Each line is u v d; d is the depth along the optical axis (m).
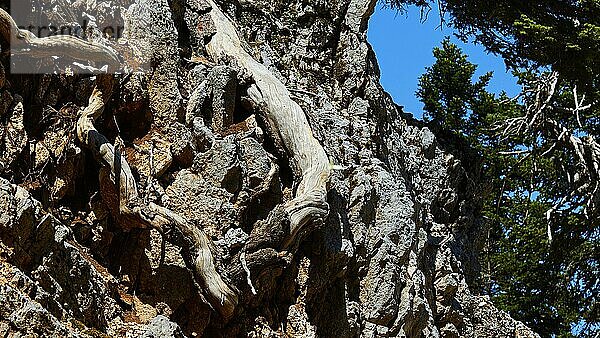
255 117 13.56
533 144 22.11
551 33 19.22
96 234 11.30
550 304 27.84
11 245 9.73
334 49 17.98
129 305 11.10
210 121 12.98
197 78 13.09
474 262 20.05
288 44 17.30
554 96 21.95
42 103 11.20
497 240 30.38
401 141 18.55
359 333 13.93
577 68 19.73
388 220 15.09
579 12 19.64
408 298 14.76
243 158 12.61
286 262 12.30
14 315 9.02
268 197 12.77
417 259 16.02
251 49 15.01
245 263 11.76
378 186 15.32
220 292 11.38
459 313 17.22
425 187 18.88
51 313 9.68
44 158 10.98
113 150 11.24
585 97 21.70
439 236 18.09
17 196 9.93
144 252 11.43
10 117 10.77
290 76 16.31
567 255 23.56
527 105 22.12
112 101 11.96
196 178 12.19
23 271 9.77
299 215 12.47
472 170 20.91
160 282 11.40
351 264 14.16
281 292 12.88
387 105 18.52
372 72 18.22
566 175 23.67
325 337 13.42
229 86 13.23
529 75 22.53
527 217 26.64
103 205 11.38
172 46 12.95
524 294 28.84
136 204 11.20
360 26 18.25
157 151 12.17
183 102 12.63
